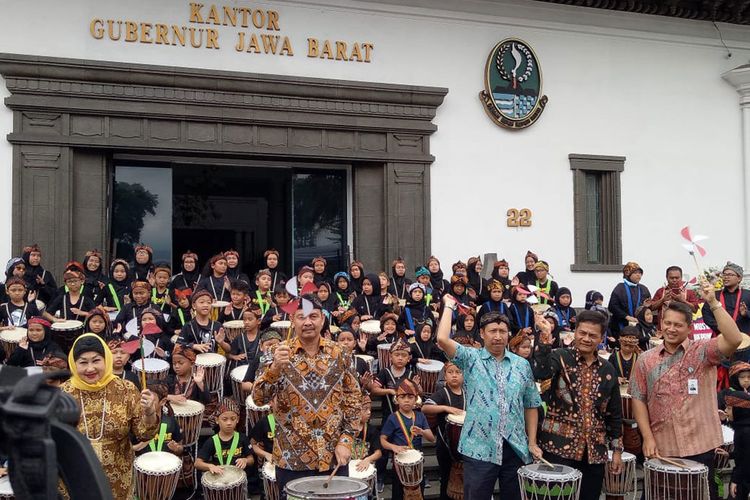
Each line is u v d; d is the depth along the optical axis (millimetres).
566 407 6211
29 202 12469
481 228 15133
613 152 16203
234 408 8484
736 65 17156
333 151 14133
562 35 15891
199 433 8242
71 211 12711
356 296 12398
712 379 6242
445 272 14828
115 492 5094
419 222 14672
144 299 10062
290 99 13828
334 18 14305
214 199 14523
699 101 16906
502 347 6273
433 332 11086
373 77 14523
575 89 15961
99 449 4988
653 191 16469
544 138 15695
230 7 13617
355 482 5020
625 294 13062
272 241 14781
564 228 15734
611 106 16234
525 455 6121
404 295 12922
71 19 12758
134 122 13016
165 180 14000
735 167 17094
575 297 15719
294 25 14039
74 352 5031
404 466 7844
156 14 13195
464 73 15133
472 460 6160
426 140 14789
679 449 6172
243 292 10859
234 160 14148
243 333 9977
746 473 8172
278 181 14852
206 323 9961
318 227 14953
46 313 10188
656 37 16562
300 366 5301
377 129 14406
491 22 15336
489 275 14375
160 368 8578
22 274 10805
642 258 16328
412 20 14820
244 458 7844
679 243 16562
